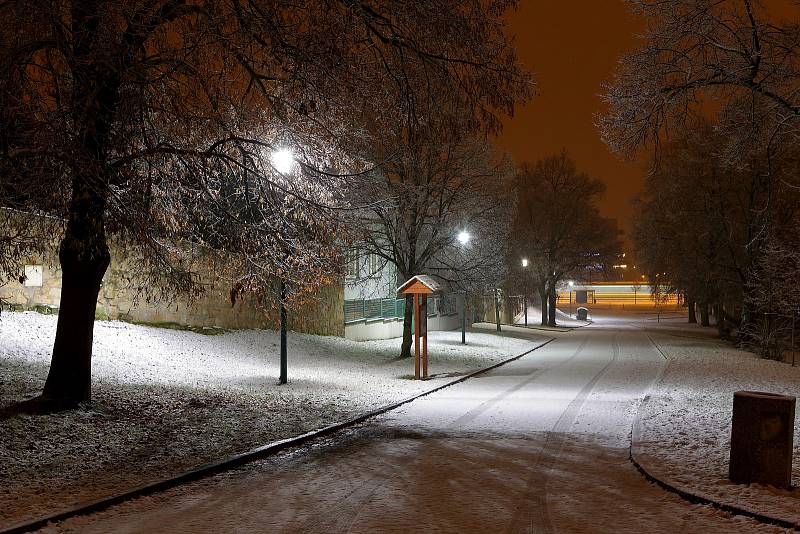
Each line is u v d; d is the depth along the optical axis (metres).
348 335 30.75
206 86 10.12
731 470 7.82
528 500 7.42
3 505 7.16
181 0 10.41
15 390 12.88
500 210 28.98
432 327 42.69
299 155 11.59
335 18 10.03
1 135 8.51
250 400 15.06
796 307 23.28
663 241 40.94
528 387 19.66
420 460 9.70
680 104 12.75
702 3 11.89
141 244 11.24
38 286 19.48
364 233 12.87
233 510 7.14
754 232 34.06
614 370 24.86
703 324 63.91
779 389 18.20
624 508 7.04
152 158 10.81
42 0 8.42
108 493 7.71
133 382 15.81
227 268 14.29
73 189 9.45
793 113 11.86
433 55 10.73
